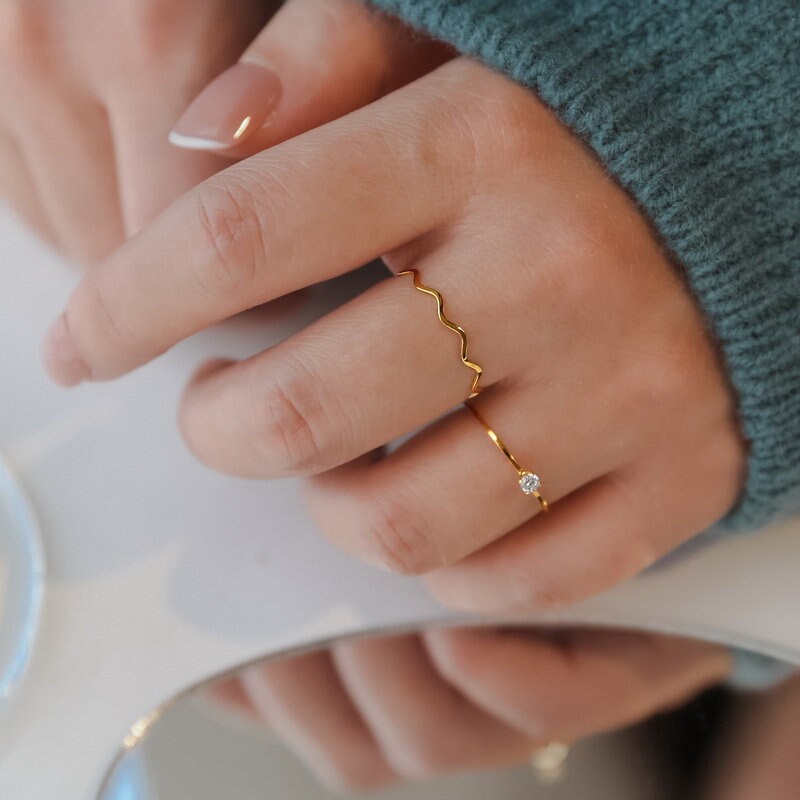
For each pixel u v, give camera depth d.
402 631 0.25
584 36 0.23
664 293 0.23
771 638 0.25
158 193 0.25
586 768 0.23
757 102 0.23
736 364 0.23
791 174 0.23
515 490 0.23
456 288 0.23
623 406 0.23
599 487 0.24
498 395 0.23
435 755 0.23
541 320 0.23
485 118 0.23
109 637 0.24
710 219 0.23
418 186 0.23
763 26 0.23
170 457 0.25
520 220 0.23
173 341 0.23
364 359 0.22
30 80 0.25
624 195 0.23
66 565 0.25
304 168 0.22
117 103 0.25
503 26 0.23
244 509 0.25
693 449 0.24
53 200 0.26
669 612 0.25
